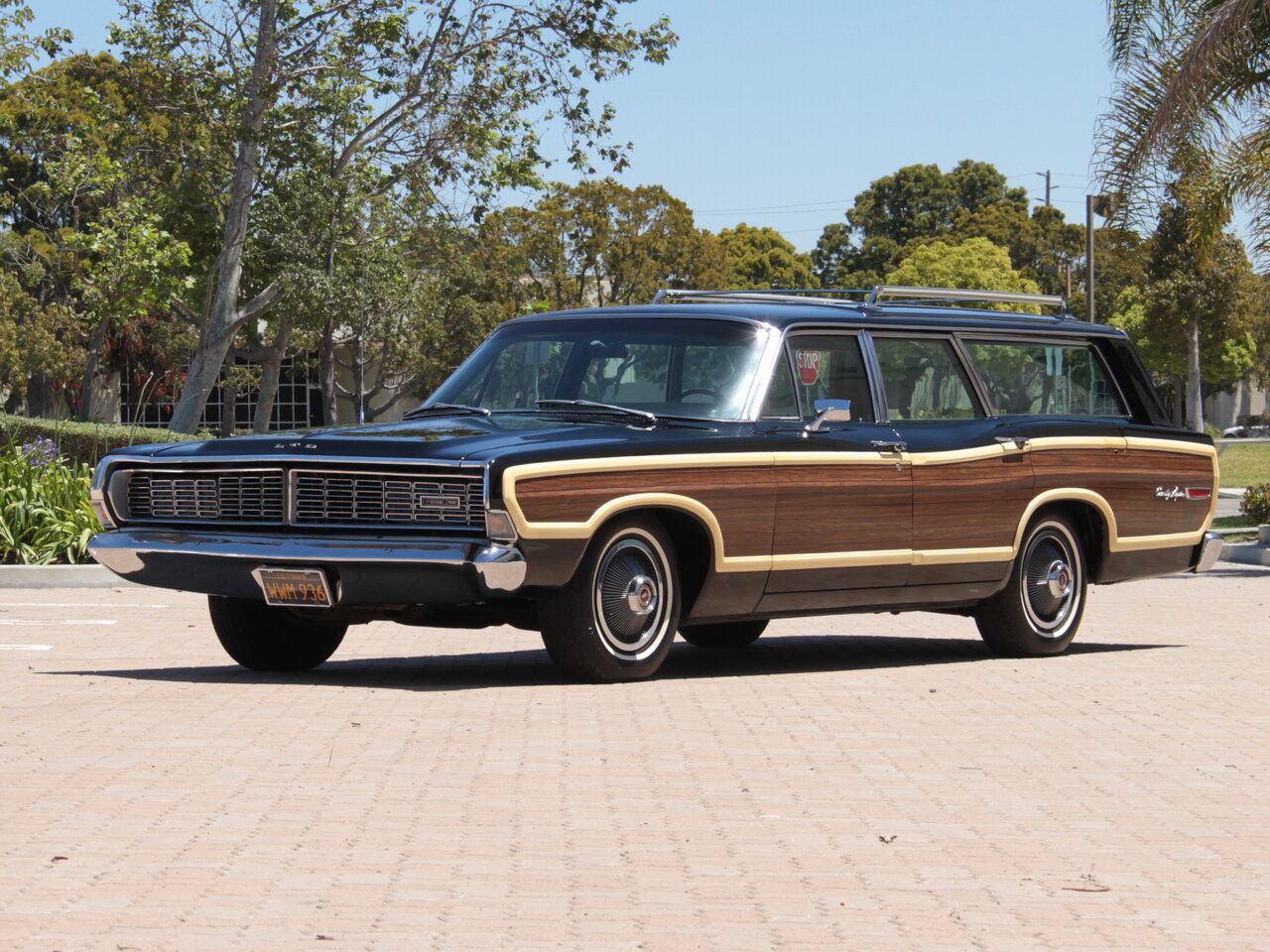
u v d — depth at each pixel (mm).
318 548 8438
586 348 9773
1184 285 61250
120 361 58062
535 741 7285
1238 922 4773
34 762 6758
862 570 9742
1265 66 20797
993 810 6168
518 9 34250
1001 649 10953
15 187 56875
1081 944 4551
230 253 35531
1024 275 106688
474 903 4848
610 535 8711
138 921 4633
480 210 36000
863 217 119062
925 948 4496
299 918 4680
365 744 7172
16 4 36719
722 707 8297
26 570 17156
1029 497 10656
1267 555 21344
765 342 9539
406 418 9703
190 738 7277
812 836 5723
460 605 8984
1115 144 21188
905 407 10156
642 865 5305
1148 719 8234
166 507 9102
